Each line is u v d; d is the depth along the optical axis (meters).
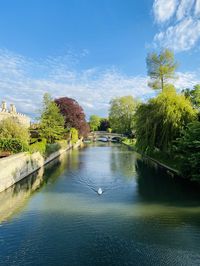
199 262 12.77
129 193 24.33
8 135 34.28
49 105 53.75
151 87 50.56
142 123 36.31
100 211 19.33
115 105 101.06
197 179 23.89
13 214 18.84
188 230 15.99
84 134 94.62
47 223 17.16
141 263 12.69
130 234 15.58
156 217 18.09
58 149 53.47
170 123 31.72
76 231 15.98
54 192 24.78
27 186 27.17
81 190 25.50
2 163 23.89
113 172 34.59
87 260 12.89
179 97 33.75
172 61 49.28
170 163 35.41
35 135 54.34
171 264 12.62
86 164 41.97
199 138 24.30
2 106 56.75
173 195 23.41
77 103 82.00
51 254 13.47
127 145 82.56
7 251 13.75
